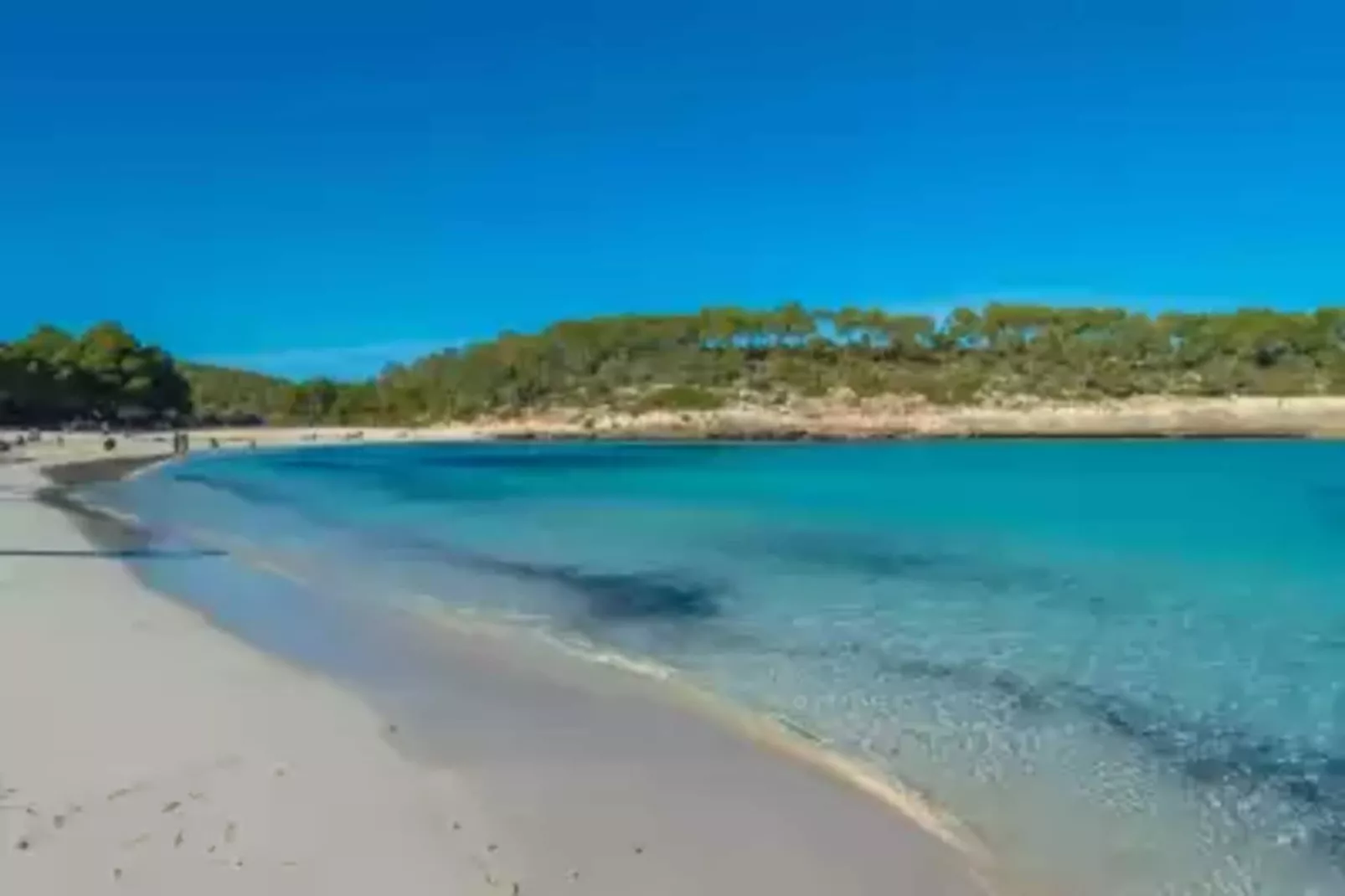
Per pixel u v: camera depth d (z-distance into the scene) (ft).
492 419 461.78
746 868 18.49
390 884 16.87
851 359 489.26
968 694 30.71
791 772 23.79
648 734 26.43
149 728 25.17
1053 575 54.54
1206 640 38.04
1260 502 108.06
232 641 36.50
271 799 20.49
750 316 506.89
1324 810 21.89
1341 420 366.02
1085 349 454.81
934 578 53.52
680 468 198.49
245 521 86.22
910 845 19.80
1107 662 34.58
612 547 67.82
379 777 22.27
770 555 63.41
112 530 75.15
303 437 386.93
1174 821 21.30
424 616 42.91
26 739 23.84
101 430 354.95
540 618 42.73
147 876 16.65
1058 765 24.59
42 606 41.88
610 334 510.17
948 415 409.28
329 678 31.60
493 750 24.72
